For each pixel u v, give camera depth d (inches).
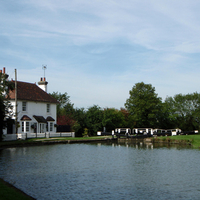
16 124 1664.6
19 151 1223.5
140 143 1889.8
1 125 1530.5
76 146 1540.4
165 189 589.6
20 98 1961.1
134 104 3075.8
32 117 2065.7
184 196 542.3
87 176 701.3
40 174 716.0
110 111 2691.9
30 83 2289.6
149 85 3088.1
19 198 458.3
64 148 1401.3
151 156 1101.1
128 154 1167.6
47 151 1237.7
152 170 789.2
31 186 597.9
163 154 1173.1
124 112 3299.7
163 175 721.6
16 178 666.8
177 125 3479.3
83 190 573.9
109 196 536.7
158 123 3235.7
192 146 1621.6
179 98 3533.5
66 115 2513.5
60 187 593.6
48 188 584.4
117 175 717.9
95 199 517.7
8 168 792.3
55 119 2319.1
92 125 2482.8
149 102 3014.3
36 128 2075.5
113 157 1061.1
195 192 568.4
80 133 2448.3
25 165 846.5
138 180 664.4
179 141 1849.2
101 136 2363.4
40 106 2161.7
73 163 900.0
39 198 516.4
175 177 699.4
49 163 891.4
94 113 2518.5
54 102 2290.8
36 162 906.7
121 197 531.8
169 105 3550.7
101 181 650.2
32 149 1321.4
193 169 806.5
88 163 904.9
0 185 551.2
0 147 1352.1
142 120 3026.6
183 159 1013.2
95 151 1278.3
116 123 2765.7
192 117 3499.0
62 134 2060.8
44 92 2314.2
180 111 3526.1
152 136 2292.1
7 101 1587.1
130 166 853.8
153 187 603.2
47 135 1911.9
